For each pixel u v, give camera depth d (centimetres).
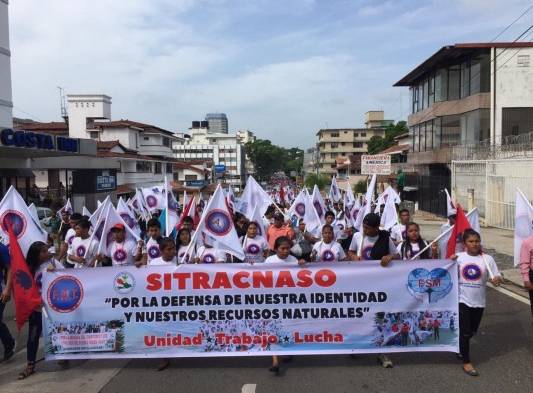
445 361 593
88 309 592
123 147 4756
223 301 586
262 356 622
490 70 2973
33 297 578
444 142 3350
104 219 793
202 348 588
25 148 2038
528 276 641
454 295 582
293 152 17812
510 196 2070
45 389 533
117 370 586
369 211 1116
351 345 588
